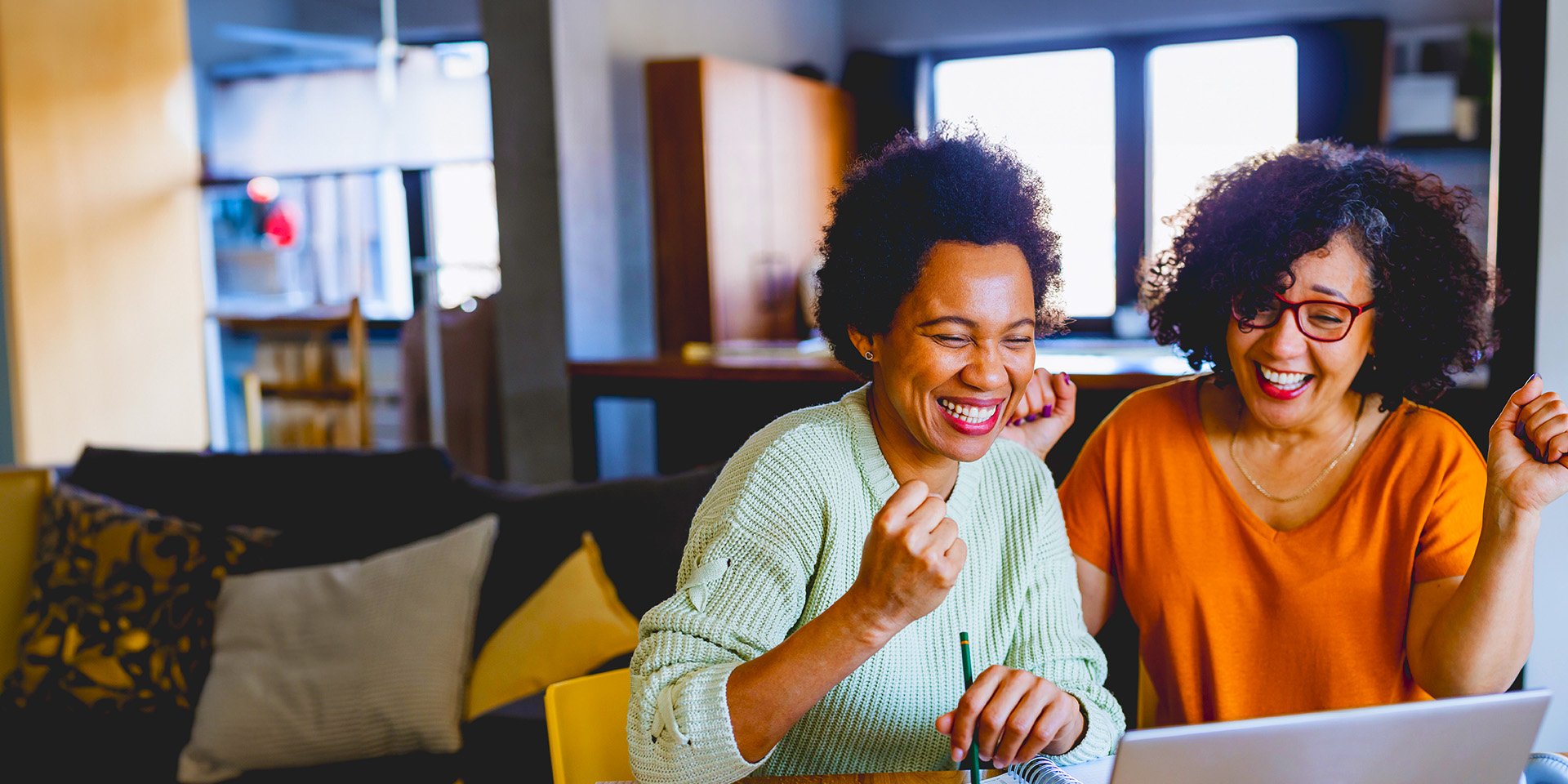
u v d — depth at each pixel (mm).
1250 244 1365
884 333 1076
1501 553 1226
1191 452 1503
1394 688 1406
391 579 2201
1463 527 1352
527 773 1924
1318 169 1383
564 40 4129
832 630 937
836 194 1129
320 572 2240
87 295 5551
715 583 1088
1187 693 1486
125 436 5695
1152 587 1505
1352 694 1406
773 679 950
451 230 5902
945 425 1063
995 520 1201
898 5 6461
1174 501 1497
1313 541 1423
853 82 6465
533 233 4148
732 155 4883
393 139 5898
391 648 2117
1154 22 5918
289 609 2191
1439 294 1351
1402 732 809
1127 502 1527
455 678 2111
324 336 3787
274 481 2568
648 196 4730
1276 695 1447
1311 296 1347
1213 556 1472
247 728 2092
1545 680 1980
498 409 4434
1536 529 1211
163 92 5828
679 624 1060
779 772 1166
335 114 5965
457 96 5781
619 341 4484
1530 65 1944
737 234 4953
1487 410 2045
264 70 6039
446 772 2037
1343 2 5586
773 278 5340
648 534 2221
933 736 1155
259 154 6102
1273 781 804
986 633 1193
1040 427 1509
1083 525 1548
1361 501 1412
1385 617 1396
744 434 3893
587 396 4004
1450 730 821
